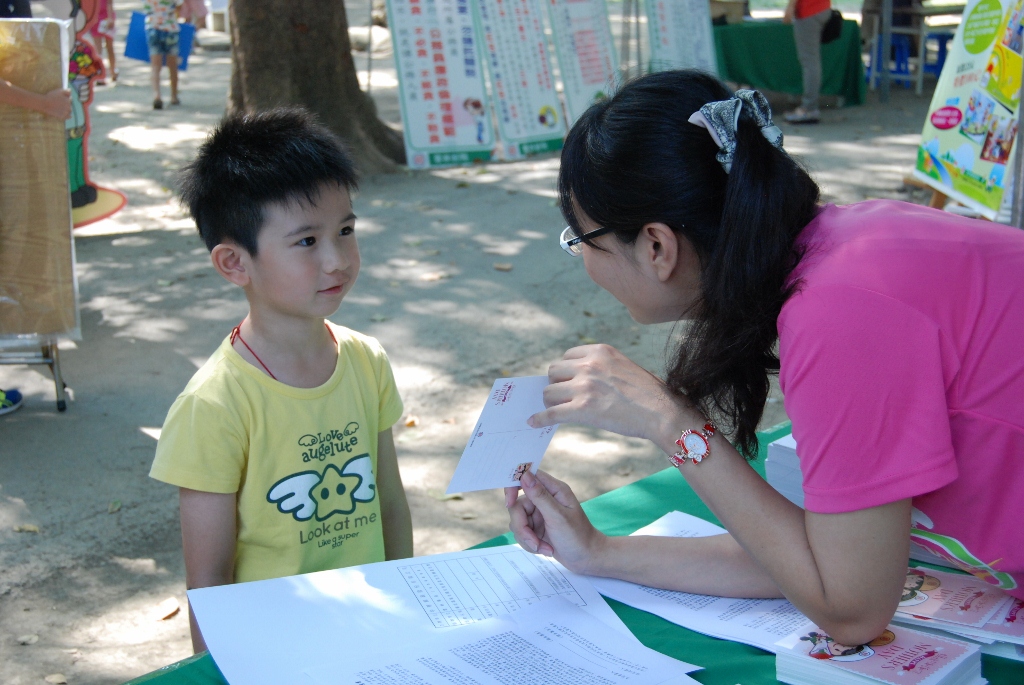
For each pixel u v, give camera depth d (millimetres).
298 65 7199
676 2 8641
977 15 4578
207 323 4746
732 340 1219
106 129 8883
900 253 1157
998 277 1157
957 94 4754
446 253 5797
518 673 1220
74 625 2639
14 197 3504
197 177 1597
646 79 1268
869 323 1117
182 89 10984
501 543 1654
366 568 1471
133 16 9797
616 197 1225
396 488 1926
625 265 1291
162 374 4191
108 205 5547
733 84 9594
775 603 1458
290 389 1618
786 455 1661
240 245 1545
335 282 1573
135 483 3340
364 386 1759
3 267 3574
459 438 3727
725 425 1386
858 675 1173
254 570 1670
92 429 3705
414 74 7598
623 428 1316
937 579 1453
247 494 1624
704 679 1251
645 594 1486
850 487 1140
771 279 1186
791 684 1239
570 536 1479
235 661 1216
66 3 5023
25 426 3717
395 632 1309
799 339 1144
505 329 4727
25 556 2914
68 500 3217
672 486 1896
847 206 1293
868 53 12250
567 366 1358
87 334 4602
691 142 1197
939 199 5137
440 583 1456
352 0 17750
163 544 3021
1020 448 1157
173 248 5855
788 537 1236
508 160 8008
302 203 1510
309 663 1222
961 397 1153
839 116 9617
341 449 1699
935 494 1231
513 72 8000
